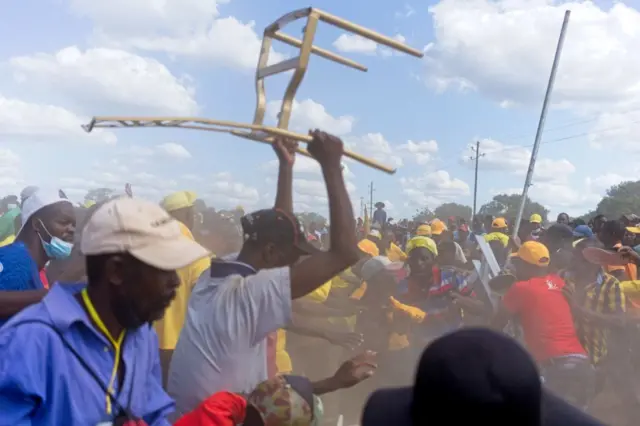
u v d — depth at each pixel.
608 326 4.98
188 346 2.46
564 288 4.54
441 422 1.07
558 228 6.01
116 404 1.88
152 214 1.95
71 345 1.82
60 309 1.83
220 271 2.54
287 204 2.86
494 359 1.07
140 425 1.95
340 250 2.39
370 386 5.00
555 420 1.21
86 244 1.88
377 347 5.04
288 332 5.09
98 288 1.90
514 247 8.86
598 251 5.24
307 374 5.16
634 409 5.67
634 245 7.79
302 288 2.39
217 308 2.42
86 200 4.18
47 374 1.77
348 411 5.04
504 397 1.03
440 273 5.44
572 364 4.27
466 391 1.04
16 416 1.70
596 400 6.23
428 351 1.13
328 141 2.37
